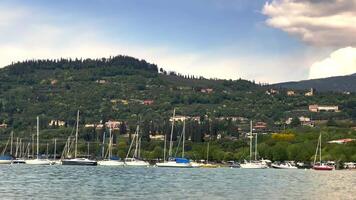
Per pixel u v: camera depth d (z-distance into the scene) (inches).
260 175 7687.0
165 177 6781.5
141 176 6953.7
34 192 4544.8
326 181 6456.7
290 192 4810.5
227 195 4456.2
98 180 6067.9
